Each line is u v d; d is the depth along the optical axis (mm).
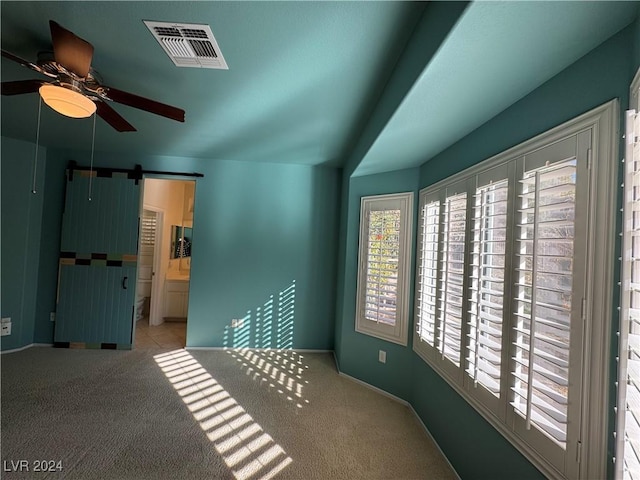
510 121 1618
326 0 1349
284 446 2174
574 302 1133
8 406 2527
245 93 2217
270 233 4180
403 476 1932
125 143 3562
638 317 851
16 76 2115
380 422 2520
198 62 1850
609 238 1026
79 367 3354
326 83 2039
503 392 1511
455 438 1979
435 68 1312
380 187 3213
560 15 975
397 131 2049
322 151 3529
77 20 1533
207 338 4078
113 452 2033
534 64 1247
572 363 1130
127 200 3973
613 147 1031
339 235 4184
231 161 4141
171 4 1408
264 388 3043
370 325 3148
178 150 3768
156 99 2332
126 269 3963
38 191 3865
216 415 2529
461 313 1970
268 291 4160
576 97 1202
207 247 4098
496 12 975
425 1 1322
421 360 2590
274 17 1462
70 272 3908
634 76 932
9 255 3645
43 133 3361
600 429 1023
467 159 2057
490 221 1740
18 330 3734
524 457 1360
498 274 1641
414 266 2826
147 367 3432
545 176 1301
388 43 1613
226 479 1852
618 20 985
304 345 4180
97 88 1776
